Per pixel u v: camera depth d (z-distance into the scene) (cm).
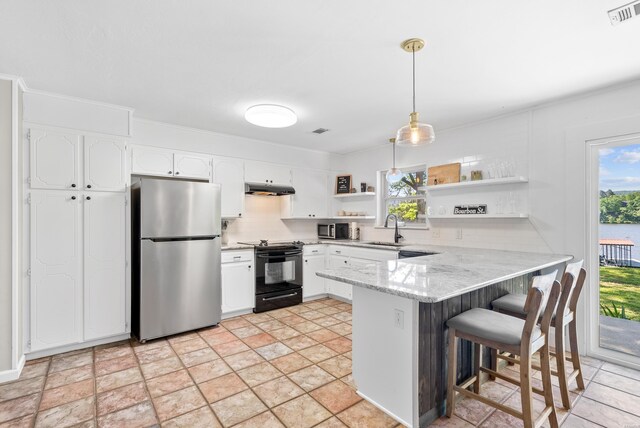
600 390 222
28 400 211
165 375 244
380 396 197
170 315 323
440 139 402
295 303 437
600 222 283
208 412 199
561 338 198
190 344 304
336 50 211
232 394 218
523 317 216
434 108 320
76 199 289
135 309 327
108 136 306
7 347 237
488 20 178
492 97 291
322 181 521
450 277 191
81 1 161
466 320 183
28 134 269
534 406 204
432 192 407
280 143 467
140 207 311
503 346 166
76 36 193
